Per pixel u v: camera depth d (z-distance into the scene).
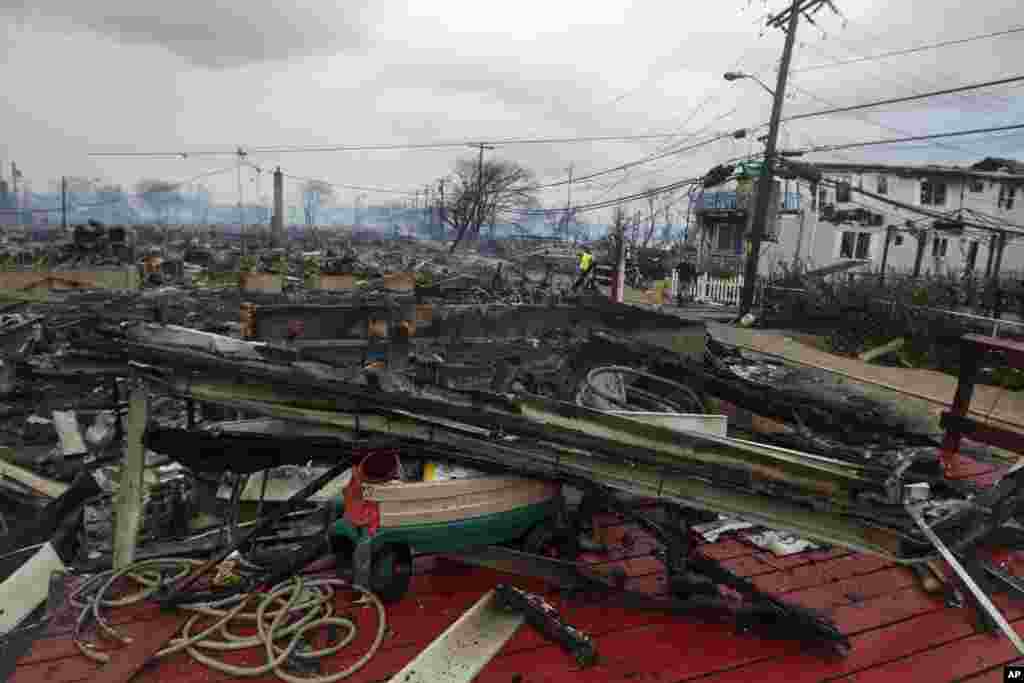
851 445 5.05
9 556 2.98
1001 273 27.62
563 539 3.25
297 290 16.02
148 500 4.03
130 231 24.20
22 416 6.50
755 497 2.74
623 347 6.07
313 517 3.71
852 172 28.91
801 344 12.57
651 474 2.80
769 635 2.69
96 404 6.83
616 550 3.36
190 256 27.67
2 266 16.31
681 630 2.72
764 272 29.33
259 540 3.38
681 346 7.41
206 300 12.94
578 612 2.79
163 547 3.22
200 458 2.62
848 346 11.88
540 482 3.04
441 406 2.67
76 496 3.82
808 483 2.88
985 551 3.44
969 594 2.92
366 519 2.65
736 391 5.72
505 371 5.63
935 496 4.10
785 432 5.27
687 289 22.42
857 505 2.73
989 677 2.52
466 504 2.81
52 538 3.46
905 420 6.20
